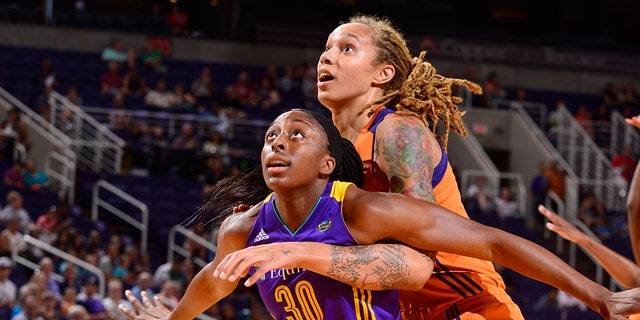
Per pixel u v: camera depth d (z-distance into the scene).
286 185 2.64
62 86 16.38
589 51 21.31
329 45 3.20
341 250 2.59
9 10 18.75
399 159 2.92
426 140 2.98
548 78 20.64
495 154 18.50
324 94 3.16
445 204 3.11
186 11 21.98
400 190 2.91
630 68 21.34
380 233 2.65
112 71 16.95
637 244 4.00
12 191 12.53
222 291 3.07
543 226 15.58
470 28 22.19
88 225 12.53
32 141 14.32
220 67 18.66
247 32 20.34
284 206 2.70
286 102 17.48
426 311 3.21
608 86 19.95
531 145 17.59
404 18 22.03
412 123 2.99
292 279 2.70
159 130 15.29
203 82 17.36
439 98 3.14
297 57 19.89
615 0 23.28
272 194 2.84
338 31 3.19
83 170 14.20
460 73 20.17
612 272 3.91
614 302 2.54
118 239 11.52
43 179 13.48
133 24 19.38
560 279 2.62
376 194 2.68
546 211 3.97
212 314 10.64
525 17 22.67
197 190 14.20
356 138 3.14
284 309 2.76
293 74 18.61
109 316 9.43
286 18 20.34
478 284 3.14
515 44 21.06
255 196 3.10
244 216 2.85
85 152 15.19
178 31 19.86
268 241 2.74
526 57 21.00
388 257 2.61
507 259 2.68
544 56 21.09
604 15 23.28
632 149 18.28
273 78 18.20
